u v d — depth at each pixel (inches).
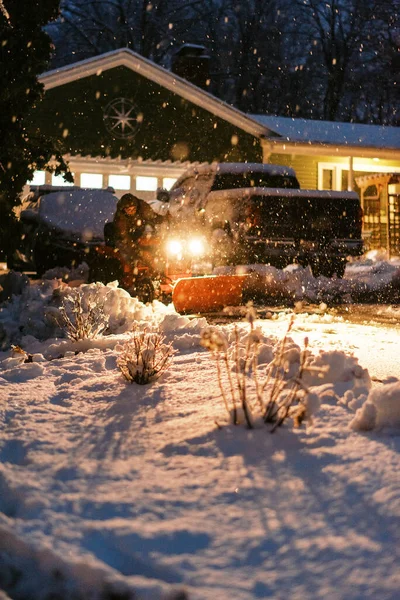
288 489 127.6
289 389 190.9
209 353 251.6
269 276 581.3
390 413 154.2
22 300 399.2
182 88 1084.5
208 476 135.1
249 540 111.0
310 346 297.0
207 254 587.2
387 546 106.7
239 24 1930.4
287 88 1979.6
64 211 639.1
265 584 99.7
